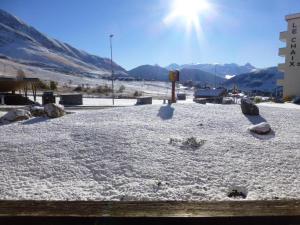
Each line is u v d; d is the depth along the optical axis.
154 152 8.36
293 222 3.28
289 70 38.72
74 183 6.70
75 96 36.84
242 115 13.39
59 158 8.05
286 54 38.91
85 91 80.38
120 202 3.66
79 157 8.08
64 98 36.50
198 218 3.20
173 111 14.01
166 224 3.22
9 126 11.69
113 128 10.67
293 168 7.58
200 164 7.66
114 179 6.84
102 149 8.55
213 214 3.26
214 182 6.72
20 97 32.59
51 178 6.96
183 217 3.20
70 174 7.14
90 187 6.50
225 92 65.25
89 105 35.22
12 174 7.16
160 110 14.27
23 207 3.50
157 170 7.25
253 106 13.63
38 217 3.23
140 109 14.57
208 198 6.01
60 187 6.50
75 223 3.22
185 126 11.33
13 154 8.38
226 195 6.16
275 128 11.38
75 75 198.75
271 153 8.59
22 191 6.30
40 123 12.05
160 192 6.23
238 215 3.23
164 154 8.23
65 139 9.53
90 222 3.22
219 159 8.02
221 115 13.33
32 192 6.25
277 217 3.26
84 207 3.49
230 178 6.91
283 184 6.68
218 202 3.69
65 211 3.35
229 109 14.77
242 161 7.93
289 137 10.30
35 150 8.64
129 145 8.84
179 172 7.18
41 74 162.62
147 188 6.41
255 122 12.17
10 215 3.24
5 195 6.10
